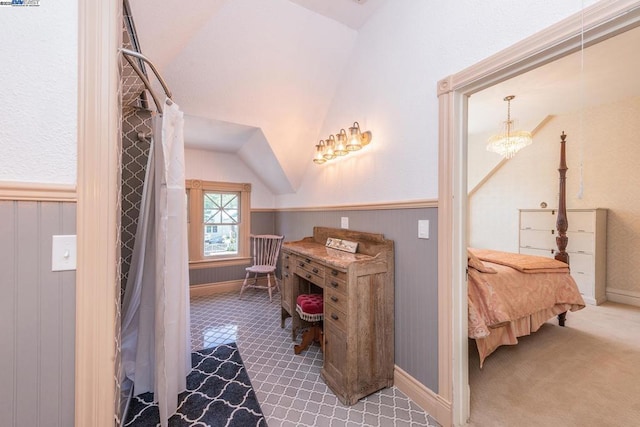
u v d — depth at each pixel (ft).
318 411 5.06
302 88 8.49
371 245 6.32
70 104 2.87
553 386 5.80
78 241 2.90
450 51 4.71
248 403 5.27
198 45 6.79
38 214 2.78
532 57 3.59
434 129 5.03
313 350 7.42
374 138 6.73
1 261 2.66
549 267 8.29
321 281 6.31
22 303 2.74
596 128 11.57
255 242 12.85
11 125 2.67
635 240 10.80
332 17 6.90
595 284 10.93
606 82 9.05
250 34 6.90
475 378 6.10
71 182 2.89
